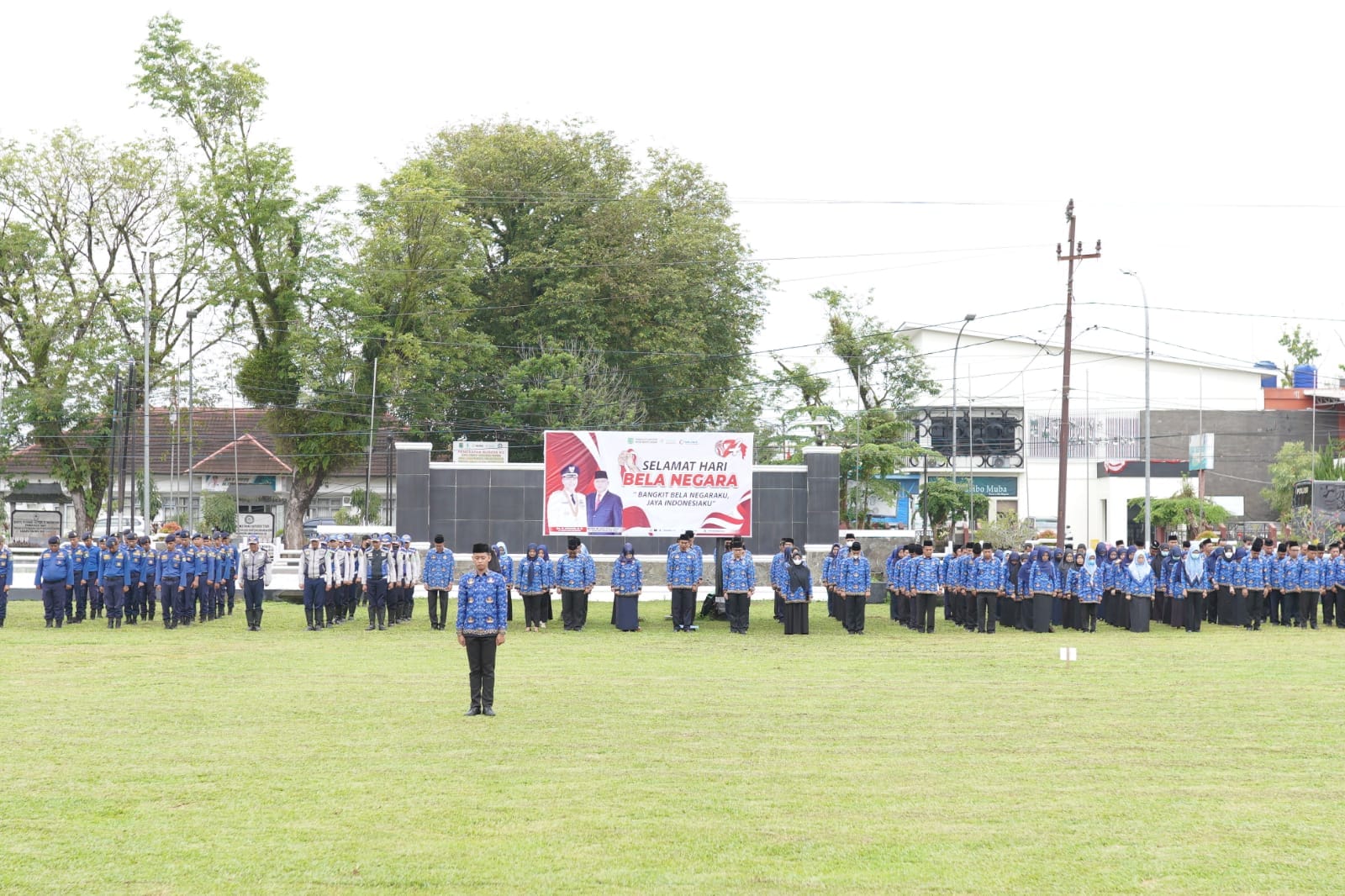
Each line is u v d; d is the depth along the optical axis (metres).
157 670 21.34
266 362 54.38
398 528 37.19
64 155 52.19
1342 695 19.08
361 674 20.81
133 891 9.14
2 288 51.69
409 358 54.34
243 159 52.19
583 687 19.56
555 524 35.22
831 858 10.01
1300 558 32.47
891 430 59.75
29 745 14.39
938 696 18.75
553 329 59.81
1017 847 10.34
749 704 17.77
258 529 62.66
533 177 62.06
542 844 10.36
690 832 10.72
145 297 52.81
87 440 53.25
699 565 30.45
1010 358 77.12
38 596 38.34
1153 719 16.64
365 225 55.41
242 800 11.74
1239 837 10.68
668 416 63.38
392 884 9.31
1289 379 90.75
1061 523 41.56
